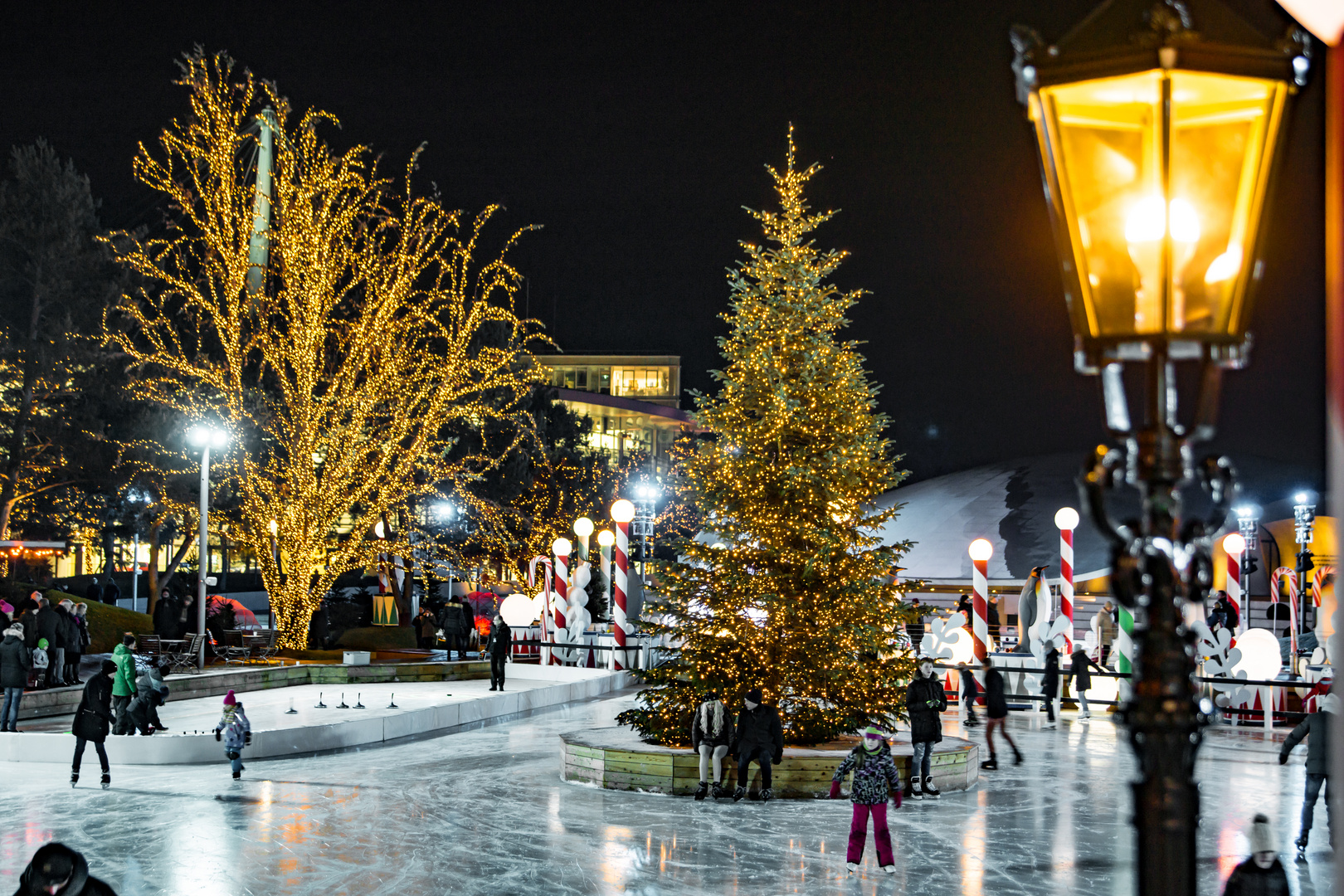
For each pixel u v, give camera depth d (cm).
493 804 1488
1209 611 2702
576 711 2673
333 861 1164
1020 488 5975
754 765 1552
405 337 3128
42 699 2088
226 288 2961
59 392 3869
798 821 1387
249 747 1866
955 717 2580
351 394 3052
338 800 1506
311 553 3064
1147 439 272
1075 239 265
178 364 3055
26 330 3866
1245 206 258
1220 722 2458
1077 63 256
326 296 3030
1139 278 263
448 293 3144
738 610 1648
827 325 1697
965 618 2830
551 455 5481
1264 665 2442
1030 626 3123
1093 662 2614
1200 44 245
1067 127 264
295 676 2792
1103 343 266
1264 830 574
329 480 3058
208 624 3041
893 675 1680
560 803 1497
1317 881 1091
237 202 2930
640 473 5478
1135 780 275
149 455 4016
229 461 3331
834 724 1670
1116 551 281
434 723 2300
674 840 1279
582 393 10912
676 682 1689
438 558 4481
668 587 1691
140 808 1431
